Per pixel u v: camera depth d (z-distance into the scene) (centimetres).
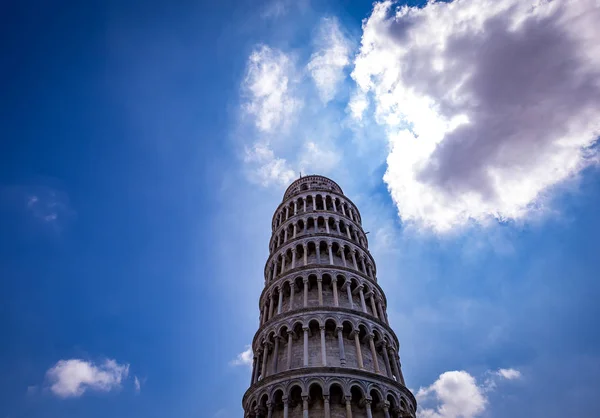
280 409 3328
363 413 3197
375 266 5206
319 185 6372
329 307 3884
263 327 4078
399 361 4053
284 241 5197
